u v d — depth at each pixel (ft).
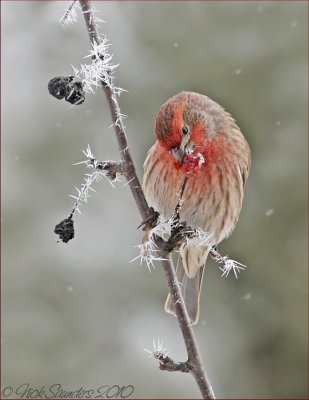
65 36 48.24
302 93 46.21
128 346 44.80
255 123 46.16
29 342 44.21
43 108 46.68
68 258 45.70
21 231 45.19
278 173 45.93
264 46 46.55
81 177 45.83
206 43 46.52
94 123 46.29
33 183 45.57
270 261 46.09
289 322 46.37
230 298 46.44
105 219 46.68
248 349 46.37
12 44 48.08
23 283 44.91
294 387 46.26
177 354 44.55
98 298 45.60
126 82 45.96
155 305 45.96
